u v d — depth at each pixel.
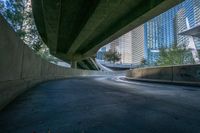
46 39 32.00
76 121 3.76
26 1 19.31
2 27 4.34
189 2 102.69
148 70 18.22
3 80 4.66
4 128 3.20
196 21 99.38
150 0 15.16
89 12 17.12
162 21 150.25
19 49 6.37
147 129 3.37
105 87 11.90
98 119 3.96
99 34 26.45
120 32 21.52
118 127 3.44
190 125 3.64
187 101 6.44
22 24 20.88
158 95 7.99
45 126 3.38
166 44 33.94
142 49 192.00
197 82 12.09
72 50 40.59
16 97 6.31
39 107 4.98
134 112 4.68
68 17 19.70
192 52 35.41
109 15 18.47
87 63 73.69
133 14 17.48
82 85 13.28
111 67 134.38
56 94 7.67
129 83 16.55
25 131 3.08
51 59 58.28
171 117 4.23
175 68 14.25
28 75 8.50
